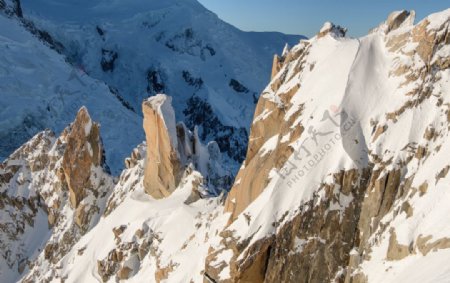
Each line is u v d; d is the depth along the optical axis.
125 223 55.66
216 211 45.66
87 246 58.66
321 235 32.94
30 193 78.69
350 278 31.58
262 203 34.69
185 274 42.12
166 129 55.12
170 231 50.03
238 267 33.44
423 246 27.67
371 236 31.66
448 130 30.62
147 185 58.25
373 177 32.53
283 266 33.12
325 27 39.59
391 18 37.66
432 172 29.72
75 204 70.62
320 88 36.59
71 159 70.38
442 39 33.19
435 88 32.44
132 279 49.97
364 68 35.84
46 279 59.59
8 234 75.38
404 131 32.66
